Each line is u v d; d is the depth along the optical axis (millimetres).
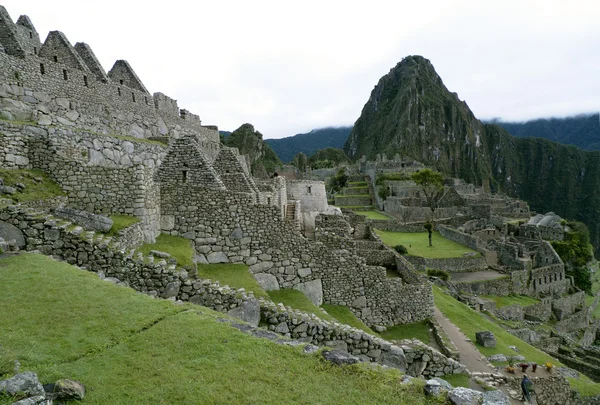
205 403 5949
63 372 6062
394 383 7328
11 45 21344
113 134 27797
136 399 5816
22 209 10688
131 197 13984
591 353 37125
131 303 8734
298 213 27641
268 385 6668
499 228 76375
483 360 19438
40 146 13672
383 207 90188
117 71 33969
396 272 27078
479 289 48188
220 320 8789
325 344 12523
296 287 17375
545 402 17500
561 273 62031
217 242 16188
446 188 95250
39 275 9055
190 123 42188
